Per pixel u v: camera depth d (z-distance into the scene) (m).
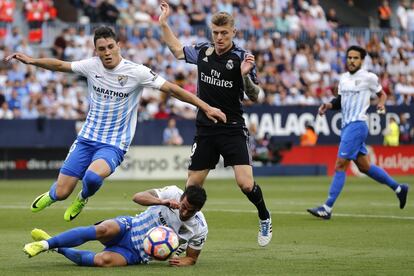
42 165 88.62
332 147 97.44
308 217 46.66
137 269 27.52
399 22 121.50
